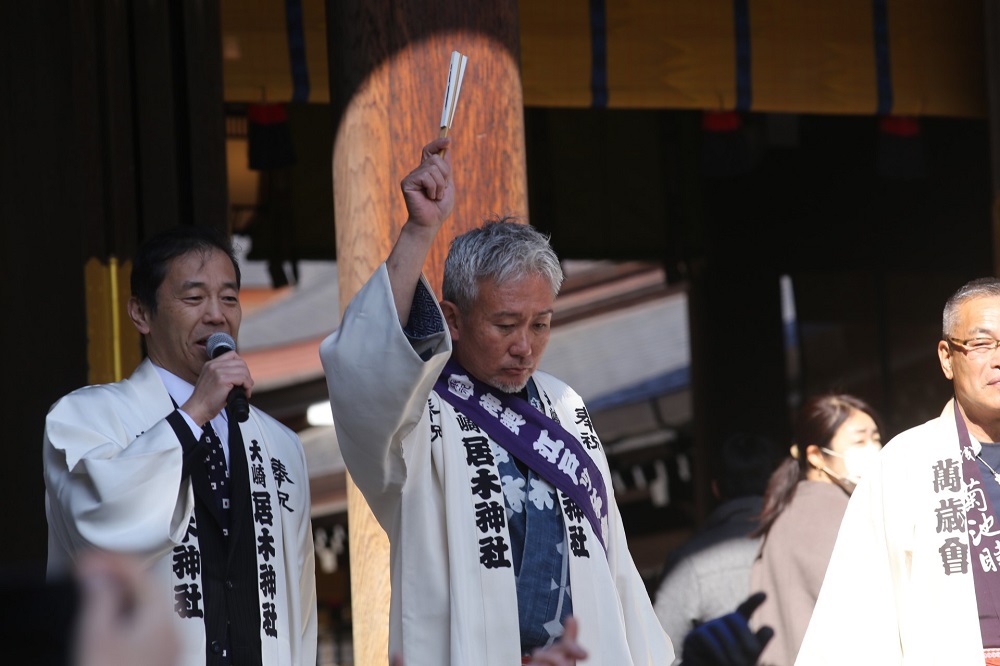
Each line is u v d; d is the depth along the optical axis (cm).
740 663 839
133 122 896
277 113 1158
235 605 509
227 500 522
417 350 471
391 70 651
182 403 540
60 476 502
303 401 2248
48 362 870
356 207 658
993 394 636
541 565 498
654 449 2311
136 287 548
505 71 662
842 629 650
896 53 1128
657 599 901
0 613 165
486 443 508
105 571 169
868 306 1847
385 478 491
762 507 898
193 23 907
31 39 886
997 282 656
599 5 1067
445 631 485
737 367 1766
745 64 1096
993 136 1060
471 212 648
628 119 1677
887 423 1847
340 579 2075
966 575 625
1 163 876
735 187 1750
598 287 2355
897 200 1791
